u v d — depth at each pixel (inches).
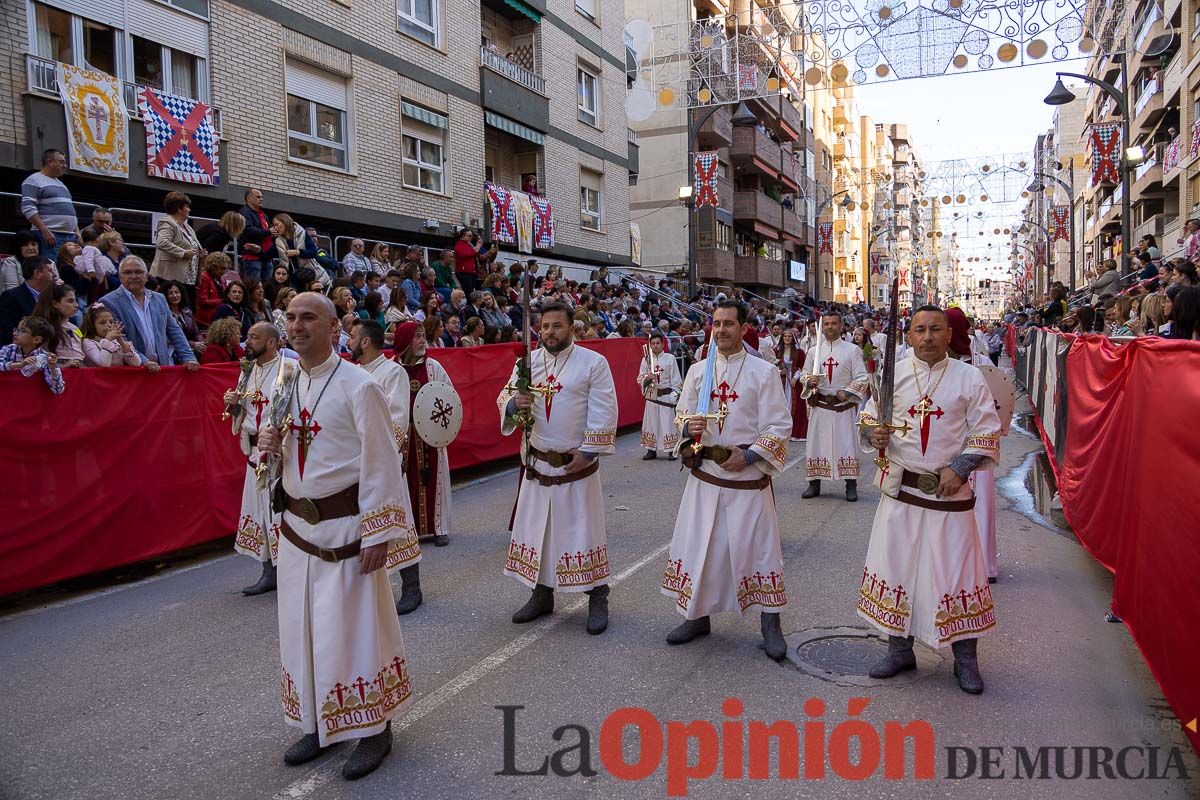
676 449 198.7
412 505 287.1
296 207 525.7
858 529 308.8
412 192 634.8
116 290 294.8
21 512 237.0
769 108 1443.2
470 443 436.5
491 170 805.2
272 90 506.6
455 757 145.7
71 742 154.2
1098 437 247.4
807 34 593.9
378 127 597.6
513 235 749.3
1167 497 155.8
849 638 200.4
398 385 241.0
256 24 494.9
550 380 209.8
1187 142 1062.4
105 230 353.7
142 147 420.2
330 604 137.0
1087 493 260.1
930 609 169.2
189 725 160.4
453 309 495.2
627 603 228.5
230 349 315.9
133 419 268.1
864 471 441.4
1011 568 258.4
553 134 838.5
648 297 890.7
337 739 136.6
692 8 1146.7
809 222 1939.0
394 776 140.0
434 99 658.2
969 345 226.8
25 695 175.2
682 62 700.7
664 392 470.0
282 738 155.0
